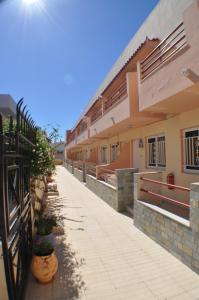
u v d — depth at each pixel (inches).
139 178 266.4
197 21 182.7
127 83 339.6
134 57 341.1
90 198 471.5
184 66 202.5
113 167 498.0
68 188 624.1
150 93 266.4
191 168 282.4
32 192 233.0
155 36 352.8
